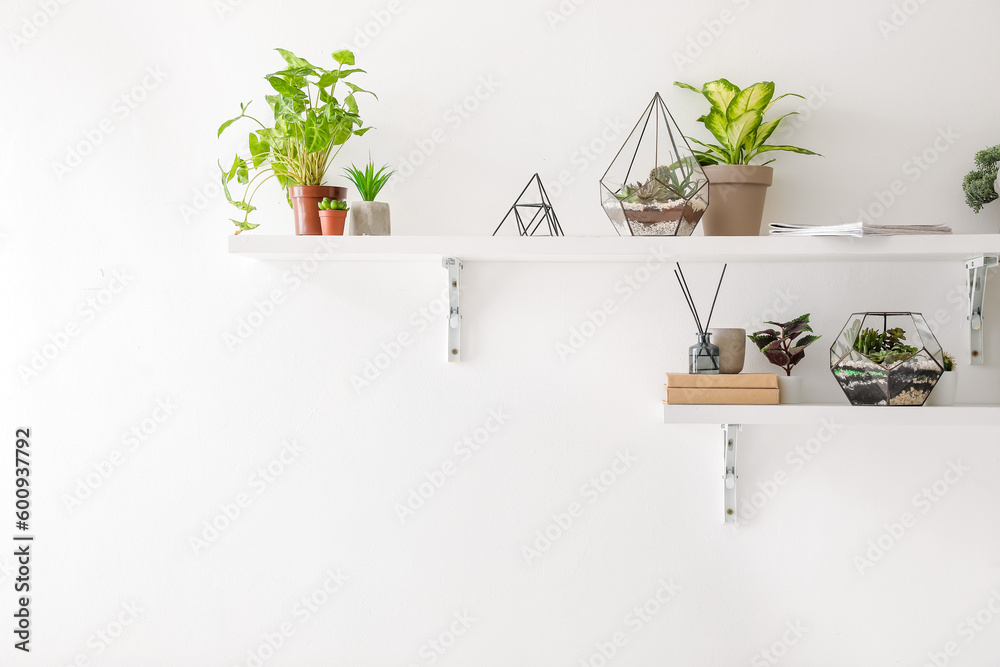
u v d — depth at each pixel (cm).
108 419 148
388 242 127
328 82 132
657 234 129
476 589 147
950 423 124
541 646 146
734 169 131
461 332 148
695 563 146
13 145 149
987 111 143
